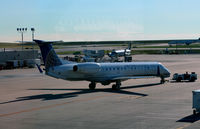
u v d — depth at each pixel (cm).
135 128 2341
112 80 4525
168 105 3247
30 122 2614
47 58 4147
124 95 3994
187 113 2839
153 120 2583
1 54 9100
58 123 2553
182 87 4744
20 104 3475
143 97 3806
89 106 3272
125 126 2406
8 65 9038
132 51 19950
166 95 3947
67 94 4150
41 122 2603
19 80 6075
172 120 2569
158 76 5184
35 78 6400
